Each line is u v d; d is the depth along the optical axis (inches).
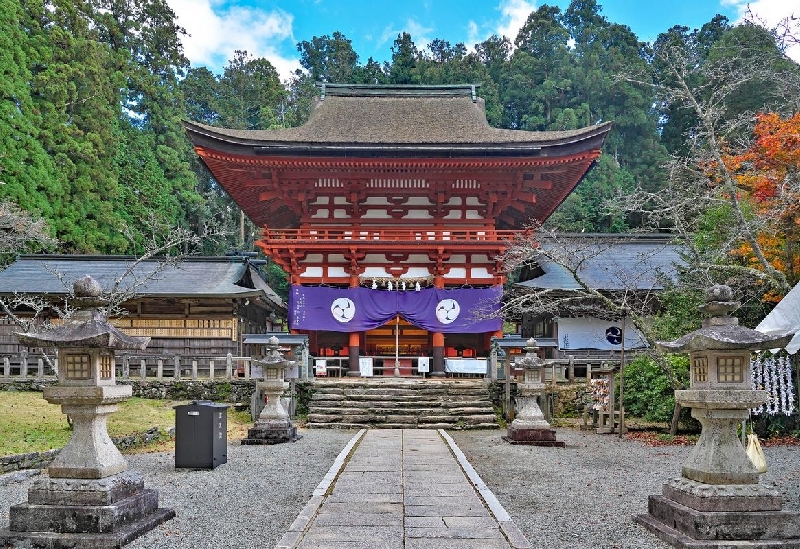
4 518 309.1
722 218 745.0
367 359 985.5
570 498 359.6
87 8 1830.7
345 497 341.1
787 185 606.9
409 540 261.0
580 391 838.5
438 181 1003.9
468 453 538.9
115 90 1790.1
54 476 277.6
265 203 1147.9
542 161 954.7
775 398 596.7
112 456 289.3
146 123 2075.5
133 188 1790.1
